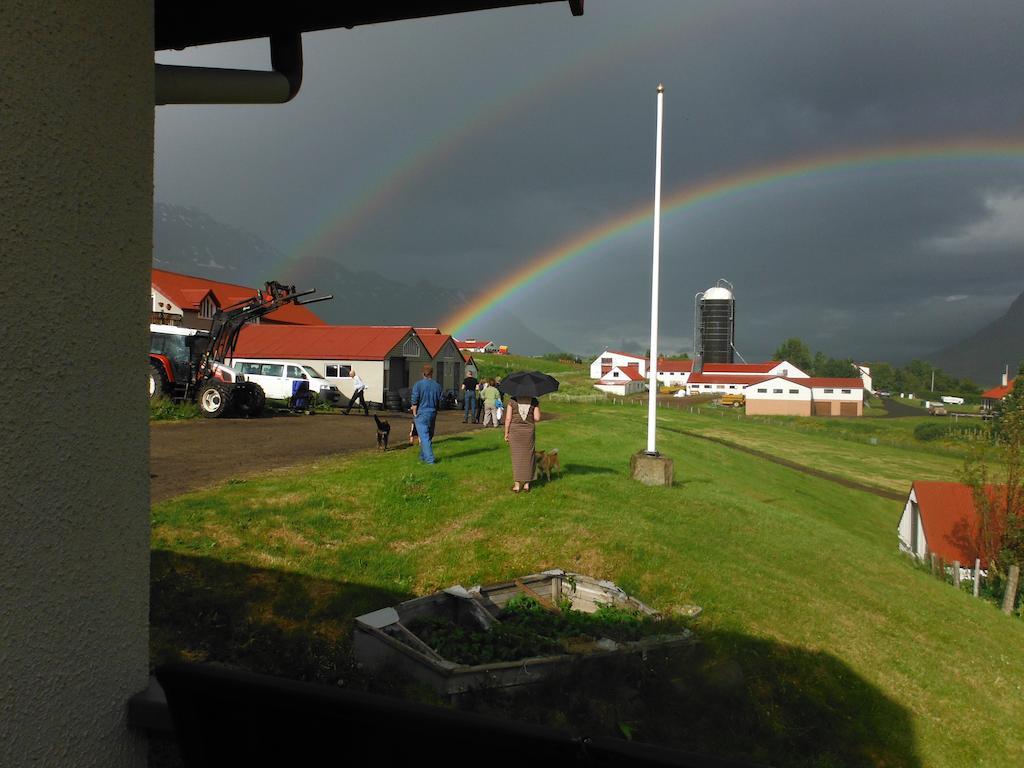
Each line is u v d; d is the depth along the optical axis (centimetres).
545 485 1427
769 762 657
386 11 237
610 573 985
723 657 784
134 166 159
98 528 148
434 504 1203
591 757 124
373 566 904
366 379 3809
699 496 1594
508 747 130
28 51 133
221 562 826
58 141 139
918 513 2917
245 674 145
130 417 157
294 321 6506
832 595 1150
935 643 1101
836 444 7238
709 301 16038
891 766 735
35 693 133
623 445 2553
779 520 1584
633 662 698
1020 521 2405
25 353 132
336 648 645
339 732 142
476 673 613
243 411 2612
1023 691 1026
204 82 220
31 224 133
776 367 14700
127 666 155
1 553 127
